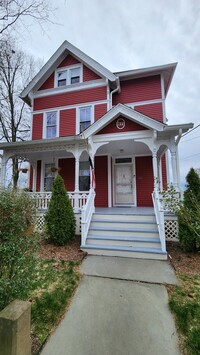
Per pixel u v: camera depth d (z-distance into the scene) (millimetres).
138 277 3684
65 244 5578
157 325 2383
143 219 5980
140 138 6602
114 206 8930
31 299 2871
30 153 8781
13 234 2254
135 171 9008
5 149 8594
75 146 7633
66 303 2822
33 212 2619
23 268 2295
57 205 5668
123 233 5496
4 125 15453
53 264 4234
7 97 14945
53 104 10180
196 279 3586
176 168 6504
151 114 9078
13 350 1534
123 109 6625
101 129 6984
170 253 4934
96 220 6047
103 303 2846
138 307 2748
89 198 6164
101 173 9164
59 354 1960
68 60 10297
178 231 5297
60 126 9867
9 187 2682
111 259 4625
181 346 2064
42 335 2195
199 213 4184
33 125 10336
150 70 9055
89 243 5352
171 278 3639
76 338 2176
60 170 9742
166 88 10328
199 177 5215
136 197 8844
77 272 3879
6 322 1566
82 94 9773
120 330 2303
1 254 2133
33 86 10383
